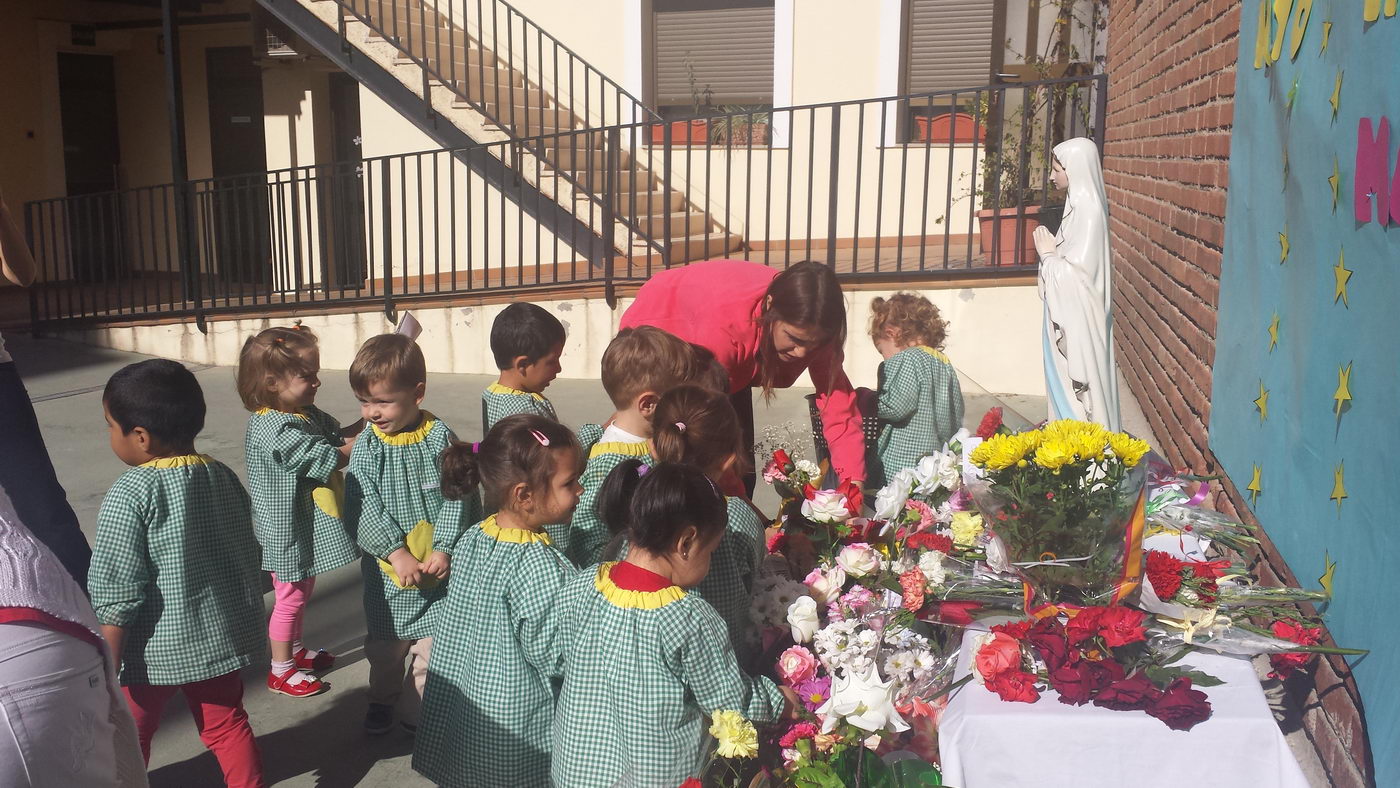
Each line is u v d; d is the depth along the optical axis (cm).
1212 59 376
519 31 1066
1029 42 950
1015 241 726
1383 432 200
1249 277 304
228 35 1243
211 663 273
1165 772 208
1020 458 229
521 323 330
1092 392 336
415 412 321
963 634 247
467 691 249
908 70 978
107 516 263
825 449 342
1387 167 201
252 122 1254
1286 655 240
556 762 227
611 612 220
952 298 714
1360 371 213
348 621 412
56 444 667
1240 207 319
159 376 271
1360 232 215
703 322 322
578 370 809
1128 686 211
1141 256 547
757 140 1012
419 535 315
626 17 1032
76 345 963
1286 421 264
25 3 1221
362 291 992
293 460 332
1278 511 269
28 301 1162
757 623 256
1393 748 189
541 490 242
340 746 323
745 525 252
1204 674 219
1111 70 717
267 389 334
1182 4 439
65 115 1284
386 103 960
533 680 245
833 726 217
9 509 143
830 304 299
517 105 988
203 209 915
